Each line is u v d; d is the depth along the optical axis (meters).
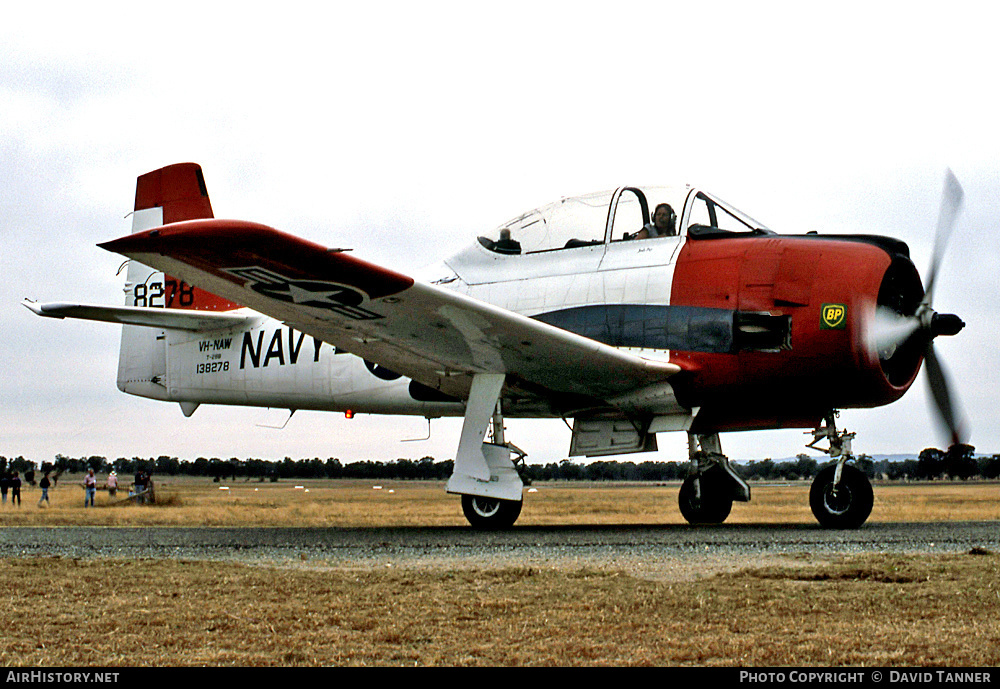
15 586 6.20
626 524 12.41
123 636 4.77
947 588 5.65
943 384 11.16
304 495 36.19
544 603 5.42
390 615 5.17
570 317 11.64
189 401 16.33
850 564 6.60
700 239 11.26
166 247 8.65
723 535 9.34
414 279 9.27
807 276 10.39
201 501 27.69
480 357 10.87
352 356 14.17
